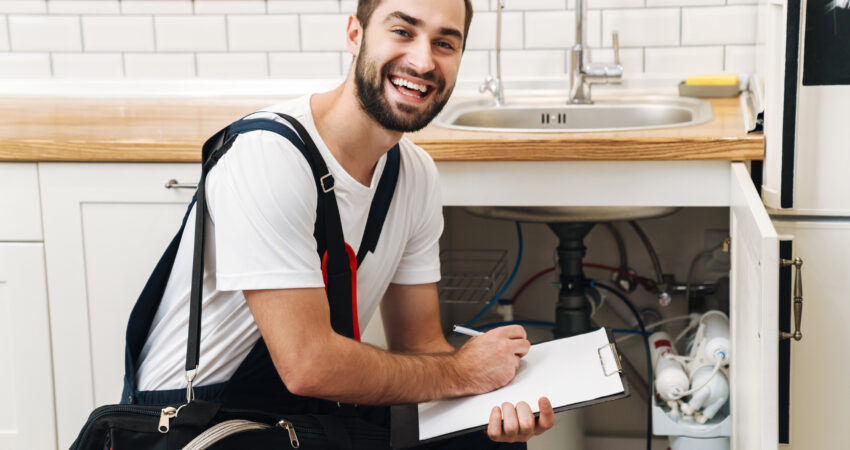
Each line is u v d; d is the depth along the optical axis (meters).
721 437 1.85
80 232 1.91
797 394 1.80
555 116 2.32
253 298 1.30
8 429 2.01
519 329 1.48
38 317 1.95
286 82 2.54
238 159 1.29
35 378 1.98
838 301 1.76
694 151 1.72
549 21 2.43
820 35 1.65
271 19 2.52
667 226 2.37
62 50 2.58
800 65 1.65
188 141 1.82
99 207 1.89
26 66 2.59
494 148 1.77
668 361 1.92
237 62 2.55
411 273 1.61
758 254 1.35
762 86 1.92
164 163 1.86
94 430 1.26
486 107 2.33
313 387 1.30
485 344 1.44
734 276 1.72
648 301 2.40
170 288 1.42
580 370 1.39
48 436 2.00
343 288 1.40
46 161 1.88
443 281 2.39
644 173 1.77
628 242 2.39
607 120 2.30
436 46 1.34
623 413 2.40
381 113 1.33
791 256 1.73
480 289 2.33
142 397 1.41
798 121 1.70
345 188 1.38
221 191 1.29
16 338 1.96
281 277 1.28
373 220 1.46
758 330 1.36
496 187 1.82
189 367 1.29
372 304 1.56
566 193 1.80
